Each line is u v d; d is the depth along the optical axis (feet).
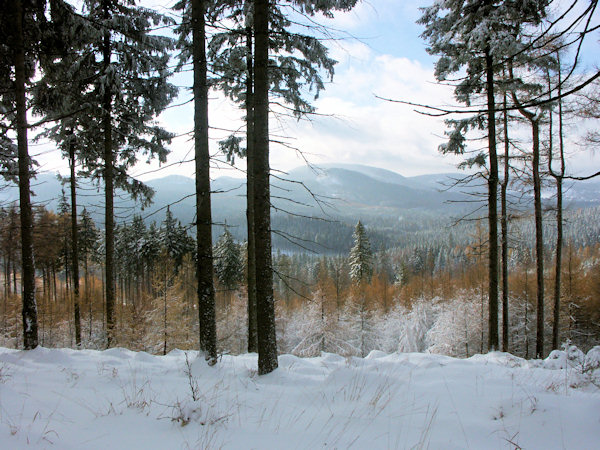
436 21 33.37
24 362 21.72
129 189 41.01
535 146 40.68
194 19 22.93
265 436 11.56
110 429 11.90
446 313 92.94
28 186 25.77
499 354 25.48
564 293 84.07
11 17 24.89
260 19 20.53
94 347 69.82
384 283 137.59
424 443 10.96
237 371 21.31
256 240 20.77
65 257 99.25
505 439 11.07
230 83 33.50
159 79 34.68
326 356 24.76
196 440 11.14
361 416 13.28
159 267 53.47
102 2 34.78
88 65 35.17
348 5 24.00
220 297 128.16
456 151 35.78
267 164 20.81
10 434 10.84
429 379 17.69
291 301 138.72
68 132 40.96
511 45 27.81
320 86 33.32
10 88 28.07
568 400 13.41
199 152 23.17
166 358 25.34
